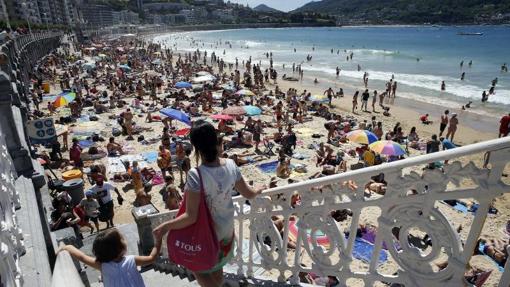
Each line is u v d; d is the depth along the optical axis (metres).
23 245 3.51
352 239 2.95
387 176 2.58
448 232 2.37
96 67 46.12
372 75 48.25
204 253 2.57
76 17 149.88
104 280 2.81
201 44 120.19
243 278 3.94
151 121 23.70
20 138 6.47
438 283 2.49
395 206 2.58
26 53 39.66
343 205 2.91
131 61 53.16
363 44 112.38
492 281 8.50
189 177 2.54
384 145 14.34
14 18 86.69
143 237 6.35
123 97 30.62
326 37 157.00
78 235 9.13
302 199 3.24
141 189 12.54
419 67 56.22
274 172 16.25
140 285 2.86
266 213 3.64
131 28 154.12
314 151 18.95
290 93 31.11
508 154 2.03
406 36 157.62
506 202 12.80
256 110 21.48
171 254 2.70
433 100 32.62
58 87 34.97
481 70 51.78
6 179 4.03
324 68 56.34
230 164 2.70
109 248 2.83
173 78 39.81
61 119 22.45
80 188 12.03
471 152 2.13
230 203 2.69
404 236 2.60
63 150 18.22
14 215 3.77
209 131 2.53
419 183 2.42
